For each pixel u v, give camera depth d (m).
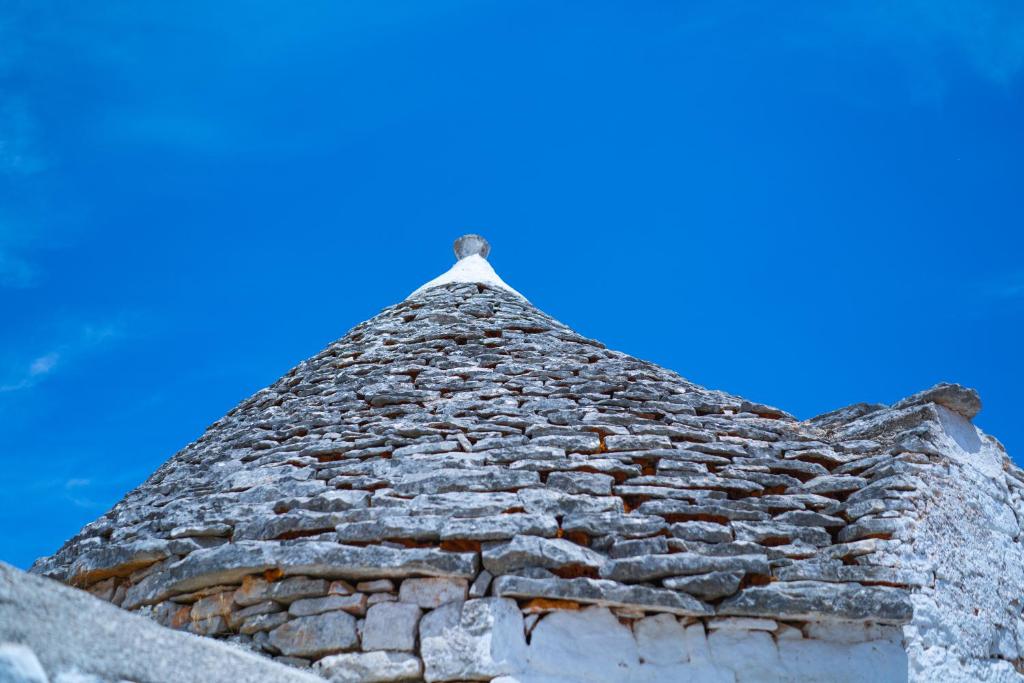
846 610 6.67
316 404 9.22
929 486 7.78
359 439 8.22
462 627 6.53
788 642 6.75
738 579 6.72
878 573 6.95
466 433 8.14
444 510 7.07
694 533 7.04
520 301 11.12
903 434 8.32
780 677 6.62
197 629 7.00
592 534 7.02
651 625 6.71
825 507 7.58
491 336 10.13
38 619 4.33
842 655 6.72
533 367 9.30
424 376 9.17
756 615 6.71
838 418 9.32
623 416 8.37
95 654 4.34
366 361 9.77
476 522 6.93
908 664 6.74
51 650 4.22
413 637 6.57
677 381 9.39
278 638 6.68
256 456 8.44
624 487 7.45
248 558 6.88
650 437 8.01
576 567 6.78
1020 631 7.91
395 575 6.77
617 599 6.60
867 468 8.02
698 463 7.81
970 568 7.69
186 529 7.37
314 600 6.79
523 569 6.68
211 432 9.86
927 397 8.64
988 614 7.61
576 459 7.66
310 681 5.03
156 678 4.41
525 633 6.57
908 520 7.33
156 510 8.00
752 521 7.30
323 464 7.94
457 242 12.29
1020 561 8.41
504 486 7.36
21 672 3.99
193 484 8.23
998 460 8.91
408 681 6.46
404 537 6.90
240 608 6.96
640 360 9.73
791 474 8.00
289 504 7.41
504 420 8.30
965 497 8.09
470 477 7.40
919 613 6.95
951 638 7.11
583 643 6.58
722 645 6.68
